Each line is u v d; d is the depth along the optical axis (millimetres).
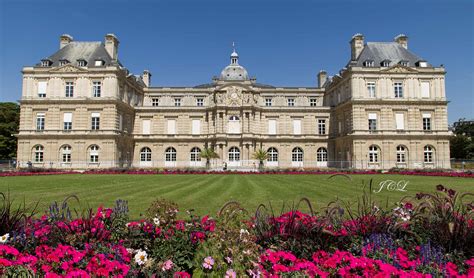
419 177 33875
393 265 5570
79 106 51469
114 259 5699
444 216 6801
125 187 22438
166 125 61781
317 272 5340
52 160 50844
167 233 6863
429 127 52438
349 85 53750
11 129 67062
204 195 18109
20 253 5852
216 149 59031
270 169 48344
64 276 5066
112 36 57469
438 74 52875
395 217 7320
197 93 67500
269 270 5723
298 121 62344
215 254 5480
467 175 34406
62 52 55281
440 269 5266
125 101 56875
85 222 6820
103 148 50594
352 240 6703
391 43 57594
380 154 51469
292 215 7086
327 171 45250
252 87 61344
